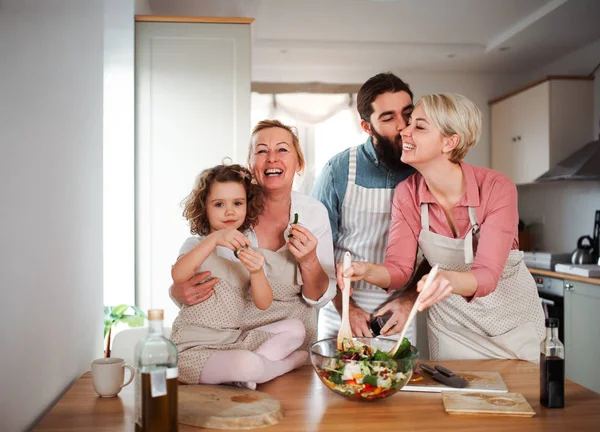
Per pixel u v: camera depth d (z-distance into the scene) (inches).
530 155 179.5
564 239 181.0
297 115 200.4
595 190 166.1
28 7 42.5
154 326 39.9
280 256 60.6
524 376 56.4
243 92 112.5
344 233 85.1
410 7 148.9
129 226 109.5
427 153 65.4
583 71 175.6
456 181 66.1
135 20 110.9
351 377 46.4
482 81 209.5
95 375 49.4
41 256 45.3
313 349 50.9
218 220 58.0
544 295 151.3
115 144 109.3
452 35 172.4
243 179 59.2
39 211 44.7
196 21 111.5
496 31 168.1
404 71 206.8
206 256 52.9
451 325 69.5
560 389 46.8
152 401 39.0
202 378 51.7
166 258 111.2
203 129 112.1
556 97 169.0
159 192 111.3
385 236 81.7
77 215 54.5
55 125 48.1
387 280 65.8
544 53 182.2
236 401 46.1
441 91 208.4
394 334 72.4
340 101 201.6
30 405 43.6
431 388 51.3
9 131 39.2
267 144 62.5
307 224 64.7
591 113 170.1
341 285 55.4
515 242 69.3
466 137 64.8
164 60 111.6
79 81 54.5
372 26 164.4
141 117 111.1
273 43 176.6
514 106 189.8
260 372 51.3
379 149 80.5
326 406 47.3
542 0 143.3
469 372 56.4
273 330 57.3
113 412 46.0
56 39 48.5
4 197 38.2
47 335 47.0
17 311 40.7
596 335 128.6
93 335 61.3
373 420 44.0
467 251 65.4
